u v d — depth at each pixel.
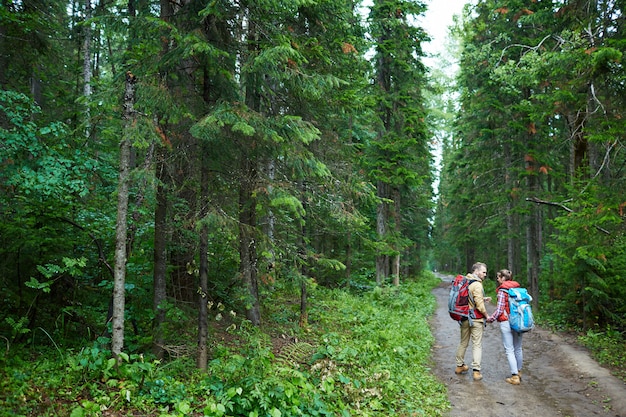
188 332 8.28
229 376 6.14
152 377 5.93
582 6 11.87
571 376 8.49
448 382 8.29
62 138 7.84
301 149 7.27
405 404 6.84
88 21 7.36
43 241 7.10
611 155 12.73
